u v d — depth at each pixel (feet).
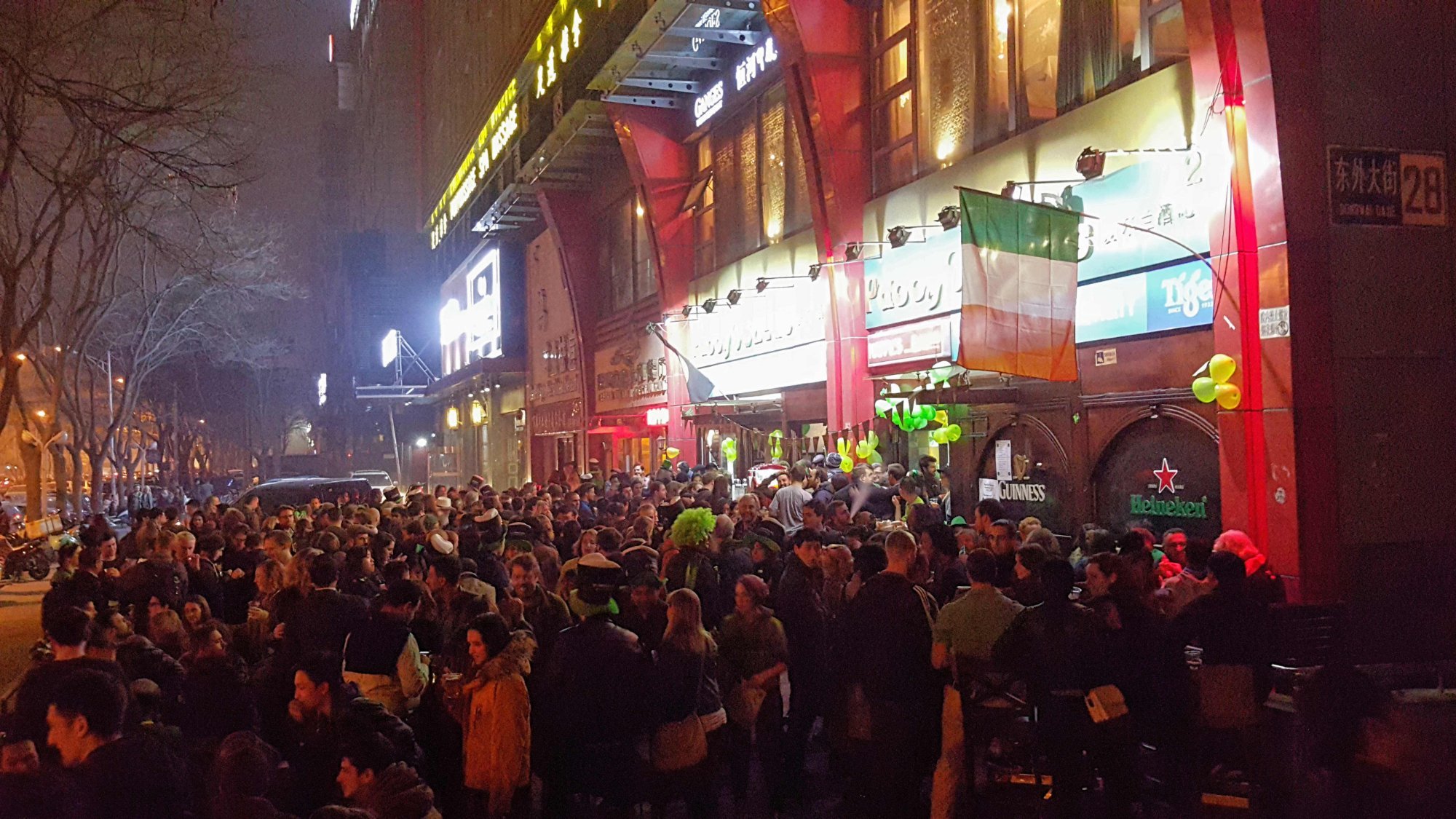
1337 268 31.83
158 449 232.32
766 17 60.59
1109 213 39.22
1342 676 14.61
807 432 69.21
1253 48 31.99
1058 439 43.57
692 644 20.74
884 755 20.63
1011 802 22.81
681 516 28.43
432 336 255.70
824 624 25.22
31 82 49.34
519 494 56.03
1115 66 41.01
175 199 90.17
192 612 26.96
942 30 53.11
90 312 104.83
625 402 102.99
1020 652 20.20
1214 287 33.65
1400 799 13.97
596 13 82.53
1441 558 32.17
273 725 21.22
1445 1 33.71
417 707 21.38
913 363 53.47
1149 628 20.57
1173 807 21.34
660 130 86.12
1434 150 33.24
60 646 17.15
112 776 13.16
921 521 31.45
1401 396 32.22
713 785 22.13
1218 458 35.29
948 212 48.42
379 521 43.75
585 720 19.86
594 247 112.98
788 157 70.28
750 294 74.13
